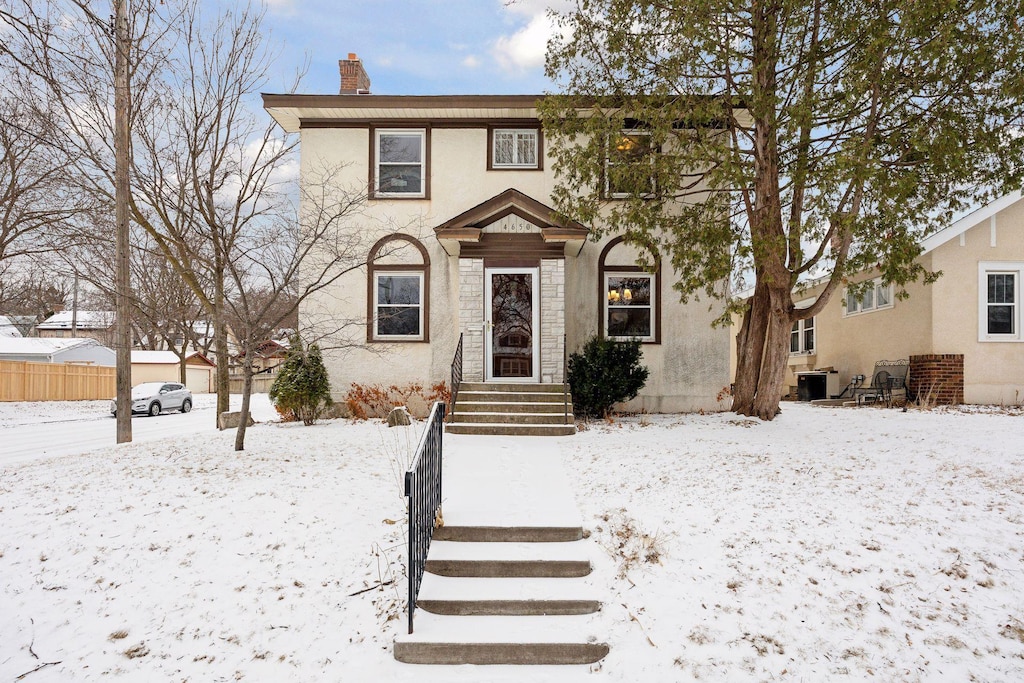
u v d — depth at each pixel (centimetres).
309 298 1360
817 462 746
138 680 397
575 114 1116
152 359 4041
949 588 450
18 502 655
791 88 1009
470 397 1166
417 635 427
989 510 548
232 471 772
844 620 428
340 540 556
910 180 862
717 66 1020
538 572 506
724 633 423
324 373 1274
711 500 617
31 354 3656
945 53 810
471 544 548
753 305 1239
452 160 1391
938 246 1445
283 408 1284
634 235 1063
